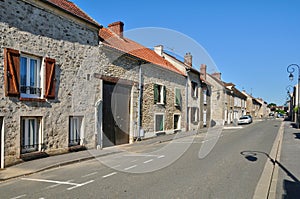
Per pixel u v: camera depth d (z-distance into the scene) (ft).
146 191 17.79
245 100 186.50
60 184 20.02
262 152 36.11
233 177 21.71
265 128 91.86
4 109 26.55
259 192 17.51
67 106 34.42
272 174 22.79
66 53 34.35
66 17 34.22
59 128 33.19
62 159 29.66
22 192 18.16
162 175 22.52
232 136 61.87
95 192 17.74
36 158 29.76
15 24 27.76
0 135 26.43
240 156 32.65
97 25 39.17
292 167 25.35
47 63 31.37
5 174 23.34
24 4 28.73
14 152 27.37
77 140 36.86
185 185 19.25
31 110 29.43
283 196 16.52
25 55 29.25
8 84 26.84
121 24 56.24
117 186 19.15
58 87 33.09
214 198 16.26
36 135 30.71
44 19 31.17
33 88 30.25
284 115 277.23
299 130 78.64
